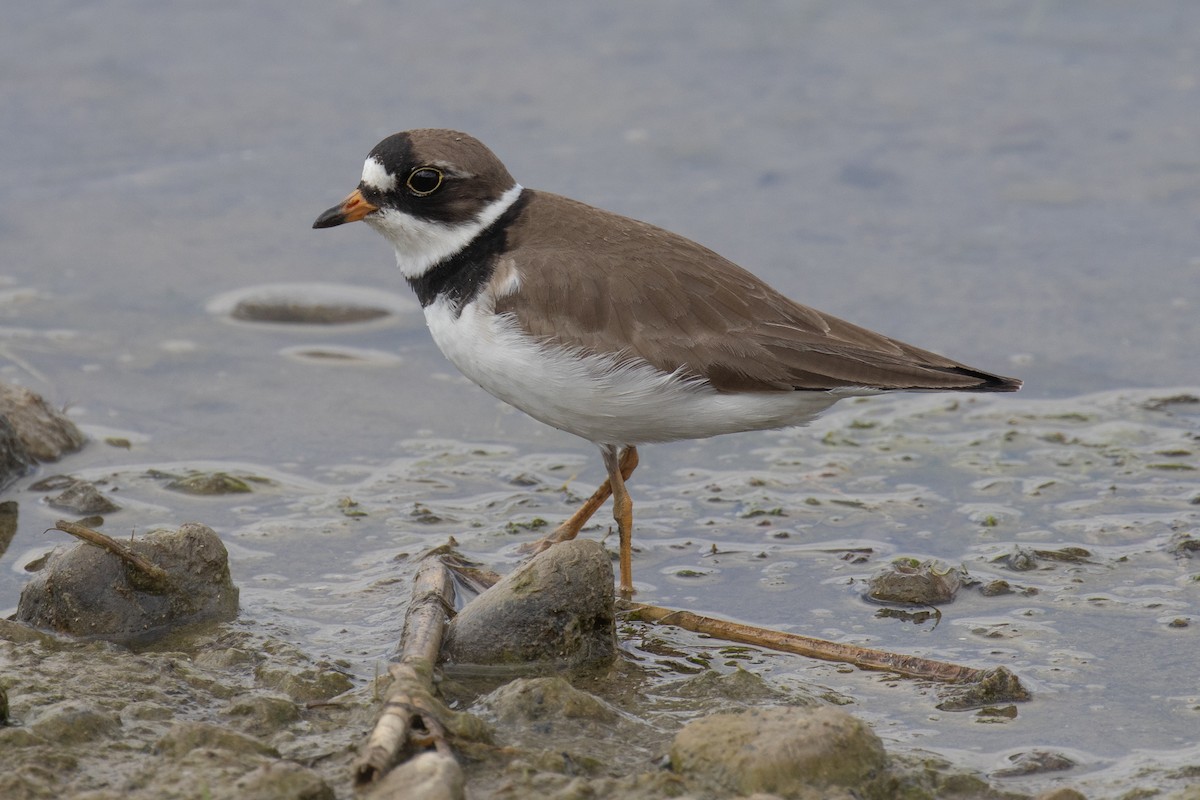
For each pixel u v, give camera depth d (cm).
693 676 901
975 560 1061
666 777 745
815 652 937
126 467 1222
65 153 1819
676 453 1276
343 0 2227
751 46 2109
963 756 812
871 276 1582
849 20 2183
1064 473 1199
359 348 1466
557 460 1260
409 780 712
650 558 1090
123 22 2134
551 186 1758
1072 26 2138
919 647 948
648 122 1914
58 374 1386
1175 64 2022
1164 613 976
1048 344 1442
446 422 1330
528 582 915
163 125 1889
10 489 1177
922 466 1225
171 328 1485
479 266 1052
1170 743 823
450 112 1928
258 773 730
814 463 1240
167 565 973
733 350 1002
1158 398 1332
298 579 1045
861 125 1898
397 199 1071
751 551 1093
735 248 1634
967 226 1678
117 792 736
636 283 1012
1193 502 1140
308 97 1959
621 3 2234
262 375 1404
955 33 2138
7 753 770
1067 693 882
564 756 785
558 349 1002
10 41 2062
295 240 1666
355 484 1206
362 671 908
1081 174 1773
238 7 2202
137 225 1681
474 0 2241
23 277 1569
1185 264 1586
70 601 941
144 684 866
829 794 736
